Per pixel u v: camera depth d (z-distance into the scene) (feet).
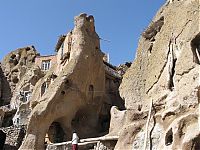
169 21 98.58
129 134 88.28
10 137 137.28
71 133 120.78
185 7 95.04
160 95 89.66
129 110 95.50
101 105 131.85
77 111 126.31
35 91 140.56
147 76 98.84
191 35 88.12
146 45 105.70
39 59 185.47
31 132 115.14
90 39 131.13
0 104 185.68
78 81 123.54
